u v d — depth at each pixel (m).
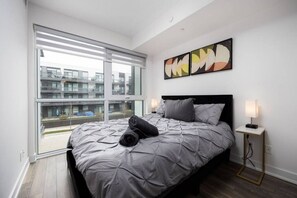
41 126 2.46
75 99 2.76
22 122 1.82
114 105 3.30
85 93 2.90
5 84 1.27
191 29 2.41
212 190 1.48
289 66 1.67
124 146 1.16
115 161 0.92
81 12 2.43
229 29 2.23
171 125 1.89
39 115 2.40
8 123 1.32
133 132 1.27
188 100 2.31
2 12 1.22
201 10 1.89
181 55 3.00
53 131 2.59
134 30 3.07
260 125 1.90
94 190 0.85
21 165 1.72
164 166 1.05
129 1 2.16
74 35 2.63
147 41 2.91
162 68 3.54
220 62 2.33
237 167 1.97
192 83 2.82
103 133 1.53
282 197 1.39
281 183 1.62
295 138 1.63
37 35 2.31
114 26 2.89
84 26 2.71
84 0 2.14
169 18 2.35
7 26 1.34
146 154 1.03
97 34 2.87
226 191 1.47
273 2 1.73
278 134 1.76
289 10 1.67
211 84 2.49
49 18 2.35
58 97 2.59
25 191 1.49
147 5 2.25
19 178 1.59
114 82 3.26
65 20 2.50
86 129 1.70
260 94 1.91
